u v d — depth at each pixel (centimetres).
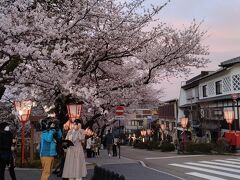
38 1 1250
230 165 1962
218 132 3978
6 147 1170
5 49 1023
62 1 1285
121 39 1445
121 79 1772
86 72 1515
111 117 2706
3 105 2105
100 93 1703
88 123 1947
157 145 4156
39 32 1105
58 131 1188
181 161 2236
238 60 3706
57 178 1424
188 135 4522
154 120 6544
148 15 1477
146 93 2319
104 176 841
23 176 1488
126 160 2361
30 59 1103
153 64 1662
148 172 1677
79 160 1191
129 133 8150
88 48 1407
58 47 1110
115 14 1379
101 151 3984
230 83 3906
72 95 1343
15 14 1078
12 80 1160
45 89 1311
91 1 1248
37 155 2269
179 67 1794
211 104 4516
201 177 1516
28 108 1734
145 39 1550
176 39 1692
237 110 3784
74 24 1240
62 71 1183
